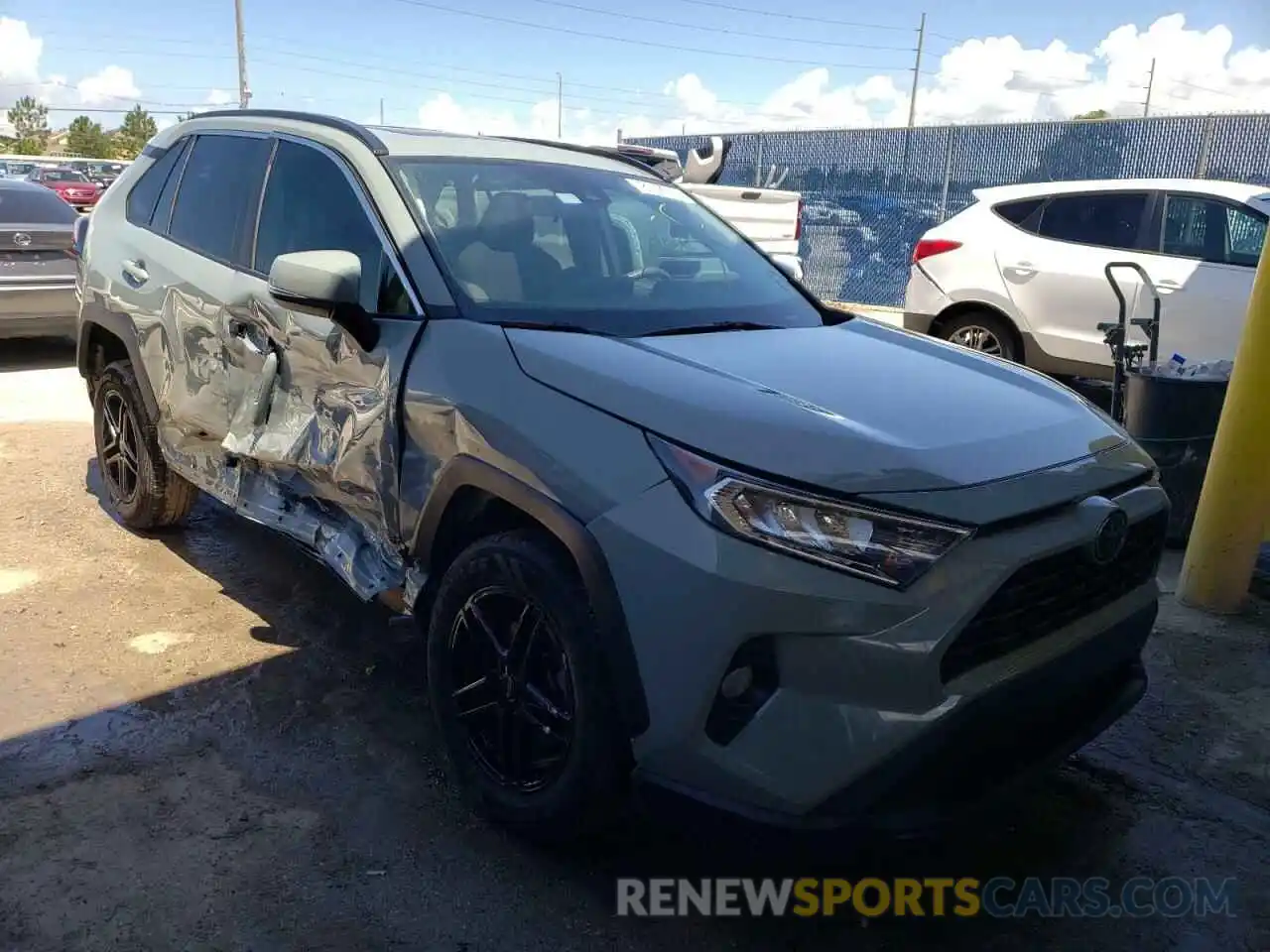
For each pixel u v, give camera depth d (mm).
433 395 2773
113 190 4863
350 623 4016
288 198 3635
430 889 2572
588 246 3463
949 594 2150
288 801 2898
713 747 2227
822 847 2178
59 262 8336
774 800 2174
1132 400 5324
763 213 11219
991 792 2340
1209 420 5137
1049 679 2371
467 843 2750
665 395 2420
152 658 3676
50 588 4227
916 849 2850
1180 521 5293
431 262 3062
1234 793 3166
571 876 2648
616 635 2291
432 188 3340
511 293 3098
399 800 2924
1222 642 4164
